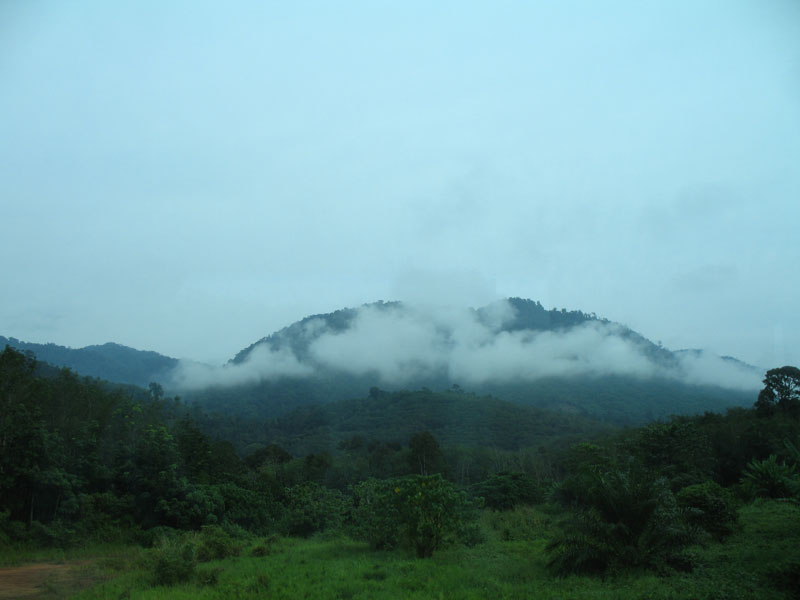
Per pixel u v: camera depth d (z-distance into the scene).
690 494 12.62
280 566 11.77
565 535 10.33
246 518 21.09
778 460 26.78
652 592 7.79
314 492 23.41
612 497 9.81
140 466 19.20
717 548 10.98
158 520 18.50
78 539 15.91
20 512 16.34
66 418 20.36
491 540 14.59
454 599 8.16
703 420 36.97
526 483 24.58
